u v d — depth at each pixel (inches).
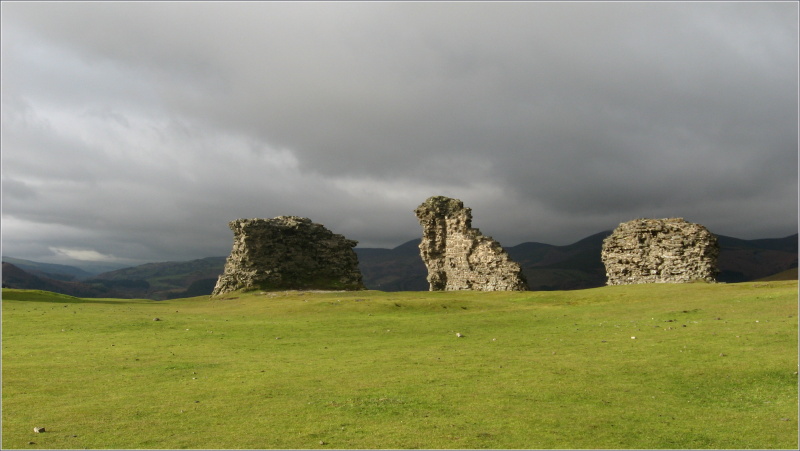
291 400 805.9
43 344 1302.9
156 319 1697.8
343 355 1160.8
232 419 721.6
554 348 1171.9
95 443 634.2
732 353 1016.9
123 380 944.3
